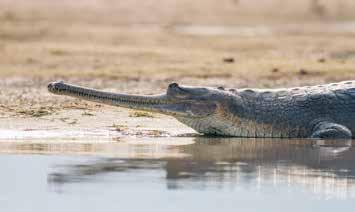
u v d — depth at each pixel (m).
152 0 181.88
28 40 132.38
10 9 160.88
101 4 174.00
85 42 130.88
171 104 61.50
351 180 47.50
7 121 66.25
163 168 50.16
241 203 42.66
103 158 52.97
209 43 130.75
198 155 54.34
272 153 55.50
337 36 142.75
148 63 109.25
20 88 88.25
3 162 51.69
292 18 177.00
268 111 62.44
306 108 62.88
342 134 61.97
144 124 66.06
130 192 44.62
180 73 101.12
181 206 42.12
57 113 69.56
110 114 69.38
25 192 44.53
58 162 51.75
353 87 64.00
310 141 60.91
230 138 61.59
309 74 100.50
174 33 146.25
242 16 176.25
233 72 101.69
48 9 164.88
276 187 45.84
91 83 93.19
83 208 41.78
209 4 182.38
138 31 147.50
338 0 187.00
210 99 61.50
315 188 45.69
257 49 125.31
